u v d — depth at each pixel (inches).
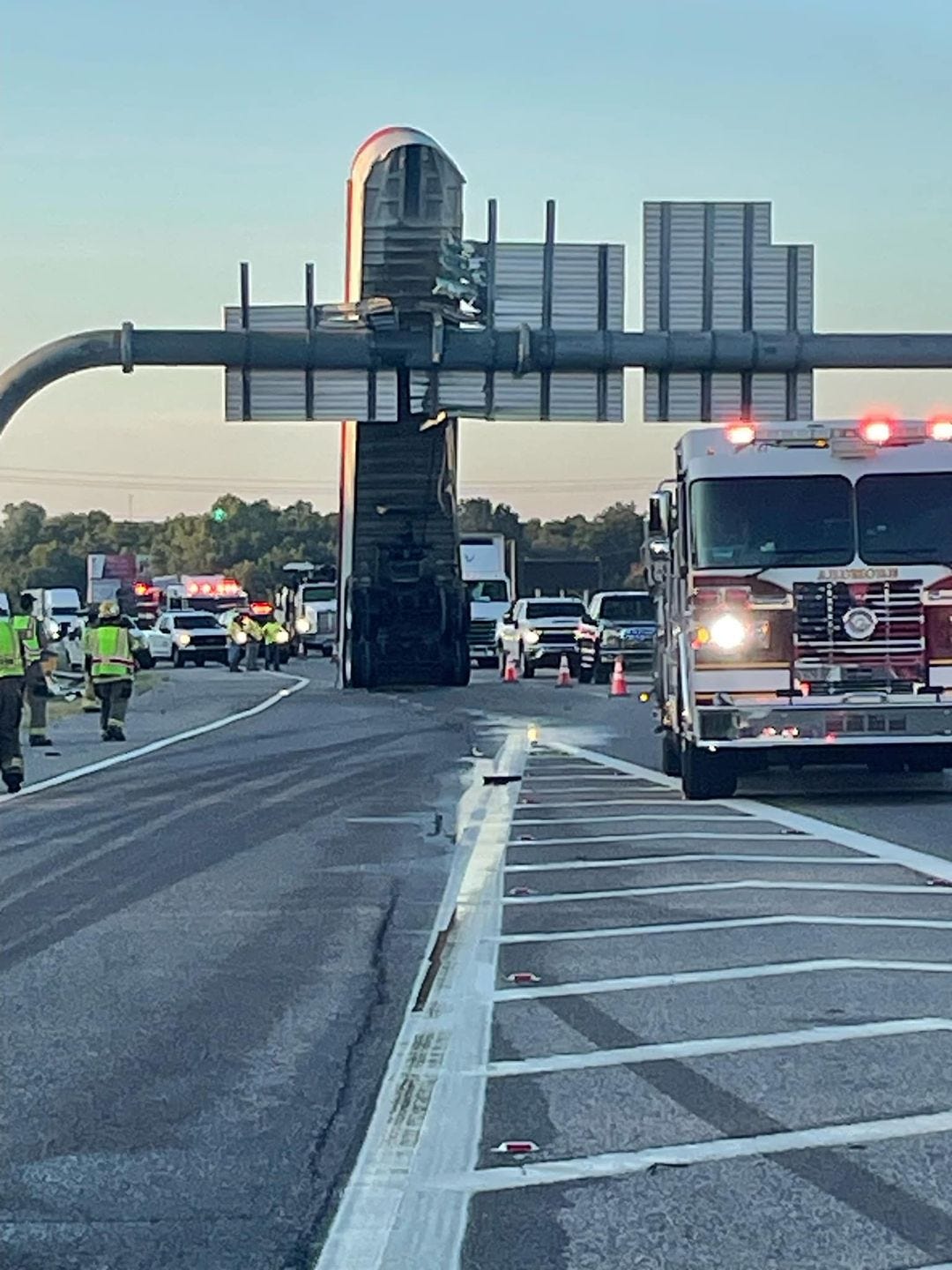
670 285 1092.5
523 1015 333.7
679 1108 271.9
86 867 530.0
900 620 649.6
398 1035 321.7
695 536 657.0
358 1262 211.5
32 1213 229.5
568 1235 219.0
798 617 650.2
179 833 606.2
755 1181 237.8
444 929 423.5
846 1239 215.9
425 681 1616.6
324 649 2743.6
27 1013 340.8
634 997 346.6
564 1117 268.5
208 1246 217.2
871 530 652.7
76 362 1041.5
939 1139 254.4
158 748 973.2
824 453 657.0
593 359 1079.6
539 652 1927.9
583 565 3964.1
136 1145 257.9
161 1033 324.8
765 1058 299.3
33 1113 274.2
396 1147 255.3
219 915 447.8
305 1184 239.8
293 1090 286.2
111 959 393.4
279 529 6501.0
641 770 825.5
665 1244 215.6
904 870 496.1
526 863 526.3
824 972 364.5
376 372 1081.4
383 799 707.4
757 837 572.4
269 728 1122.0
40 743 981.2
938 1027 318.3
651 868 508.4
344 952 399.2
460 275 1075.3
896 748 656.4
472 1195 234.4
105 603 1050.7
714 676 652.1
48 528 6574.8
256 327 1069.1
